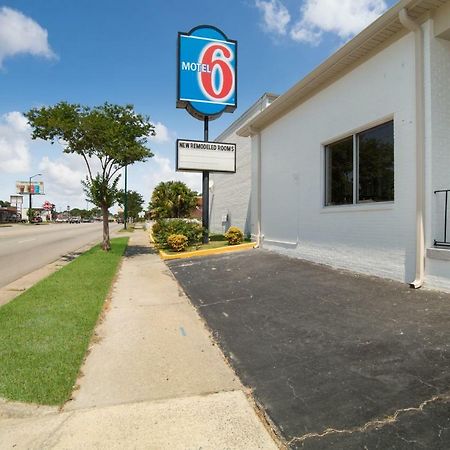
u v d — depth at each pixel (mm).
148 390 3377
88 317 5461
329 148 8586
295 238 9852
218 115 14305
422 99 5793
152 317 5676
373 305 5180
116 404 3137
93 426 2814
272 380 3479
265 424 2818
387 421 2668
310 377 3445
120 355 4191
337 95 8023
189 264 10703
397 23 6117
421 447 2367
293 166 10016
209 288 7457
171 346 4465
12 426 2830
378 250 6742
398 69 6332
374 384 3178
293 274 7730
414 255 5938
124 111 14922
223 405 3100
